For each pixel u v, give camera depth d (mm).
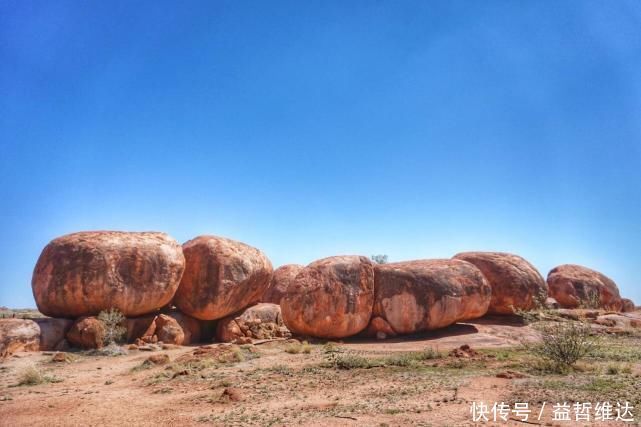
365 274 21922
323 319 21016
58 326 19422
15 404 11242
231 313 23391
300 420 9266
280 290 32094
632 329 22422
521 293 24375
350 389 11844
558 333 14047
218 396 11406
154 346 19453
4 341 17469
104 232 21250
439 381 12094
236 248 23641
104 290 19797
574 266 33062
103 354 18062
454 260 23812
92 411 10562
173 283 21234
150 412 10367
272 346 19797
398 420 8969
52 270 19938
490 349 18078
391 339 21250
